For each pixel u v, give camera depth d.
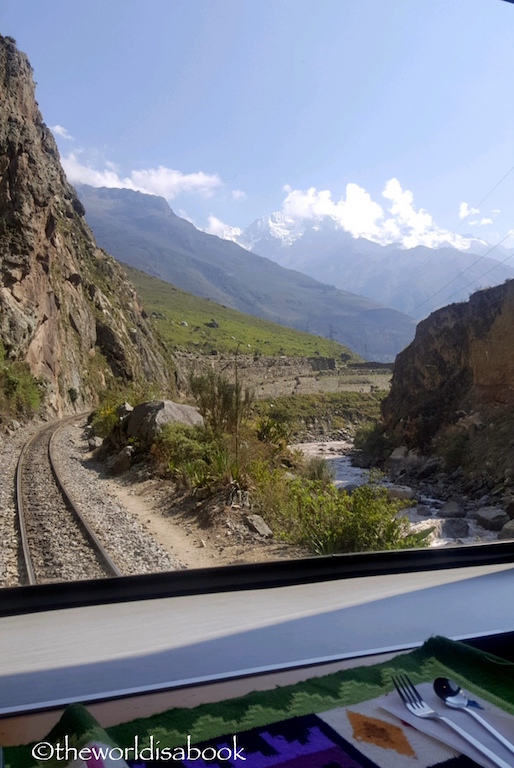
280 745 1.29
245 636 1.99
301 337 149.88
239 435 14.25
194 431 14.60
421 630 2.09
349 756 1.26
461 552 3.38
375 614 2.27
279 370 75.94
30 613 2.29
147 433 15.03
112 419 19.19
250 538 8.08
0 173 35.41
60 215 61.00
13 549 6.43
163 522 9.18
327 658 1.76
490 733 1.35
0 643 1.91
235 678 1.62
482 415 28.11
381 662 1.75
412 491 22.62
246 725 1.37
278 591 2.67
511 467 21.94
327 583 2.83
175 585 2.59
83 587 2.44
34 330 36.12
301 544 7.78
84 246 72.81
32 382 33.16
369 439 37.25
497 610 2.35
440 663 1.75
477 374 30.05
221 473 10.52
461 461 26.25
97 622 2.16
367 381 73.38
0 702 1.47
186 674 1.66
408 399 35.66
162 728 1.34
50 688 1.56
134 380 59.91
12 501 9.39
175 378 81.69
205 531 8.52
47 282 41.00
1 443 19.67
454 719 1.42
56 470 13.57
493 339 29.20
